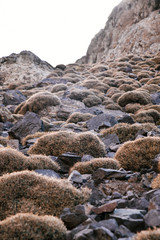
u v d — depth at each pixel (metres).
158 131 13.77
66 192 5.70
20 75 63.53
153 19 95.50
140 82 45.53
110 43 118.56
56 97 30.66
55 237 4.14
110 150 11.77
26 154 11.25
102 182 6.88
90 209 4.95
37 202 5.44
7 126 21.89
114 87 41.09
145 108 25.16
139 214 4.35
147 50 84.81
